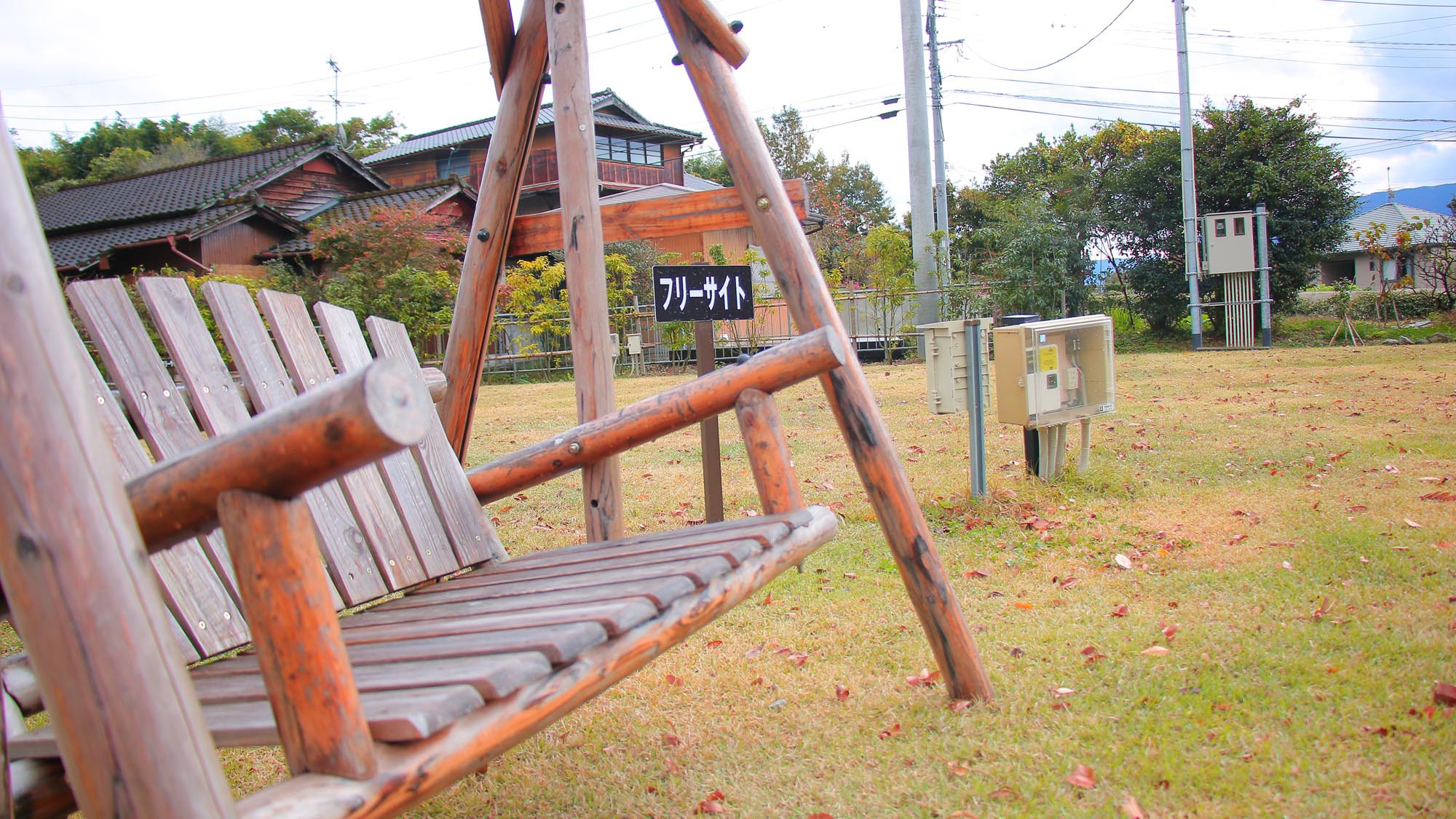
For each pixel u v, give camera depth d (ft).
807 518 8.08
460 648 5.44
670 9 10.22
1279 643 10.44
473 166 108.58
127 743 3.50
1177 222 64.95
